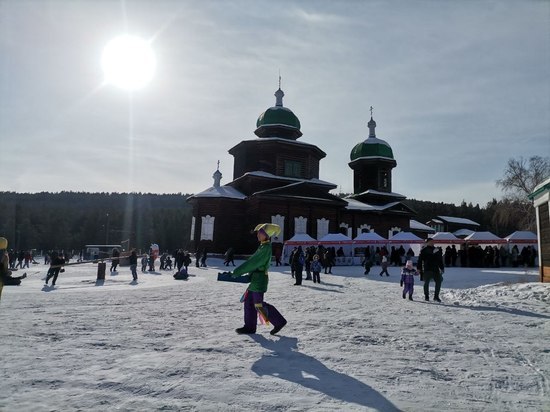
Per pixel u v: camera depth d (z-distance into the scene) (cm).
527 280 1644
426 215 10831
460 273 2397
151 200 19425
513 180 5262
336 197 4400
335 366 480
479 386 418
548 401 376
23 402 342
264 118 4791
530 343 623
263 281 676
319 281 1878
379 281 1920
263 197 3947
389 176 5478
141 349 544
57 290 1420
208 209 4241
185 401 354
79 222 12888
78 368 449
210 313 890
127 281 1897
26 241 11412
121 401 350
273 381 415
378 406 351
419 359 522
